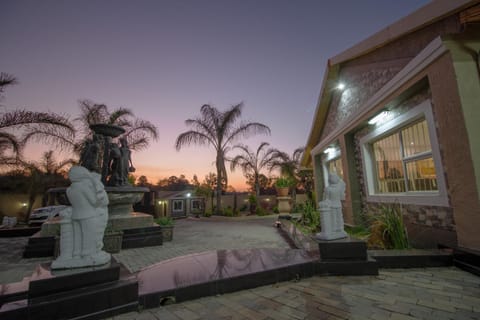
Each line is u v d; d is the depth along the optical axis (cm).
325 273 346
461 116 338
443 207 425
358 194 725
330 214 388
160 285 276
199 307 256
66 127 1015
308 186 1653
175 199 1969
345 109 785
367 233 595
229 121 1566
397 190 584
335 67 754
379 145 653
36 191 1738
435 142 429
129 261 480
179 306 260
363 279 327
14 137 976
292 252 412
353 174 739
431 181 477
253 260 367
